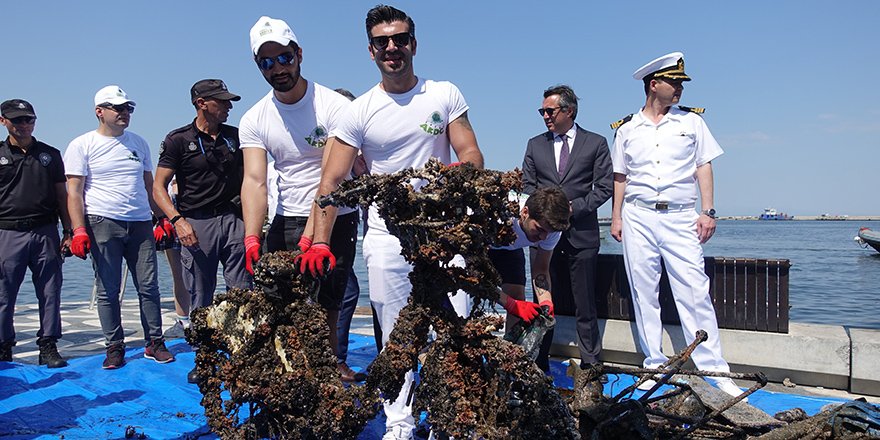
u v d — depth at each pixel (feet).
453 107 13.38
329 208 11.92
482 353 9.47
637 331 21.54
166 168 20.11
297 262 10.69
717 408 12.73
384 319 13.35
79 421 15.80
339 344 19.38
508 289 16.62
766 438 11.21
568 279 22.33
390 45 12.55
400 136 13.10
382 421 15.72
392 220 9.50
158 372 20.17
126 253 21.61
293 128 15.06
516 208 9.06
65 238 21.71
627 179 20.06
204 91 19.79
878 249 129.90
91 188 20.80
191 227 20.02
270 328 10.57
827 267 98.99
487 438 9.20
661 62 19.03
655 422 12.74
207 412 10.90
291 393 10.04
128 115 21.43
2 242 20.77
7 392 18.15
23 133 20.79
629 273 20.01
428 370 9.62
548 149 20.93
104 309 20.59
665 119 19.35
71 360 21.77
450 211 9.18
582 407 12.10
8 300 21.36
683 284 18.88
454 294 9.75
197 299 20.84
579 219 20.45
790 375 19.57
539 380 9.57
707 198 19.22
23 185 20.83
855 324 47.24
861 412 10.97
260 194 14.83
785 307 19.81
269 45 13.87
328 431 9.98
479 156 13.28
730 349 20.24
